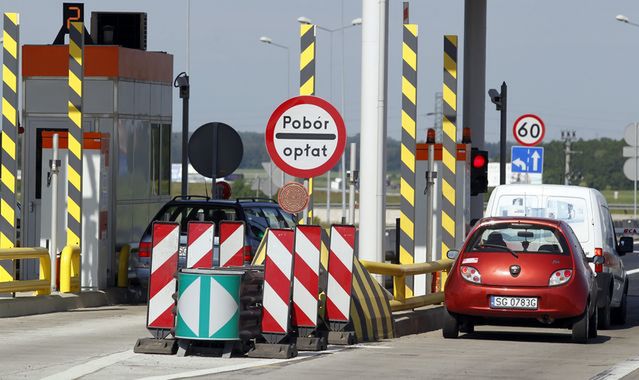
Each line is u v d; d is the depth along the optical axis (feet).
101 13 241.55
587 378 112.16
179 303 121.39
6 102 186.19
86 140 196.95
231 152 205.67
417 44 177.17
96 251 197.77
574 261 148.77
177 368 112.98
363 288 144.46
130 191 217.77
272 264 126.31
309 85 155.94
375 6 157.28
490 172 621.72
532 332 166.40
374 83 157.58
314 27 155.74
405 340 146.30
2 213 187.11
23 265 215.10
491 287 147.43
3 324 160.15
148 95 226.38
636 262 376.68
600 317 179.93
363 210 158.40
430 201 182.09
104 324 161.99
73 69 188.85
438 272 184.14
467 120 266.16
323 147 137.28
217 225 201.57
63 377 106.52
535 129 265.75
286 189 134.82
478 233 152.15
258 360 120.06
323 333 133.90
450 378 109.81
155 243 124.98
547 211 183.01
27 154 214.69
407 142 179.93
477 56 265.54
